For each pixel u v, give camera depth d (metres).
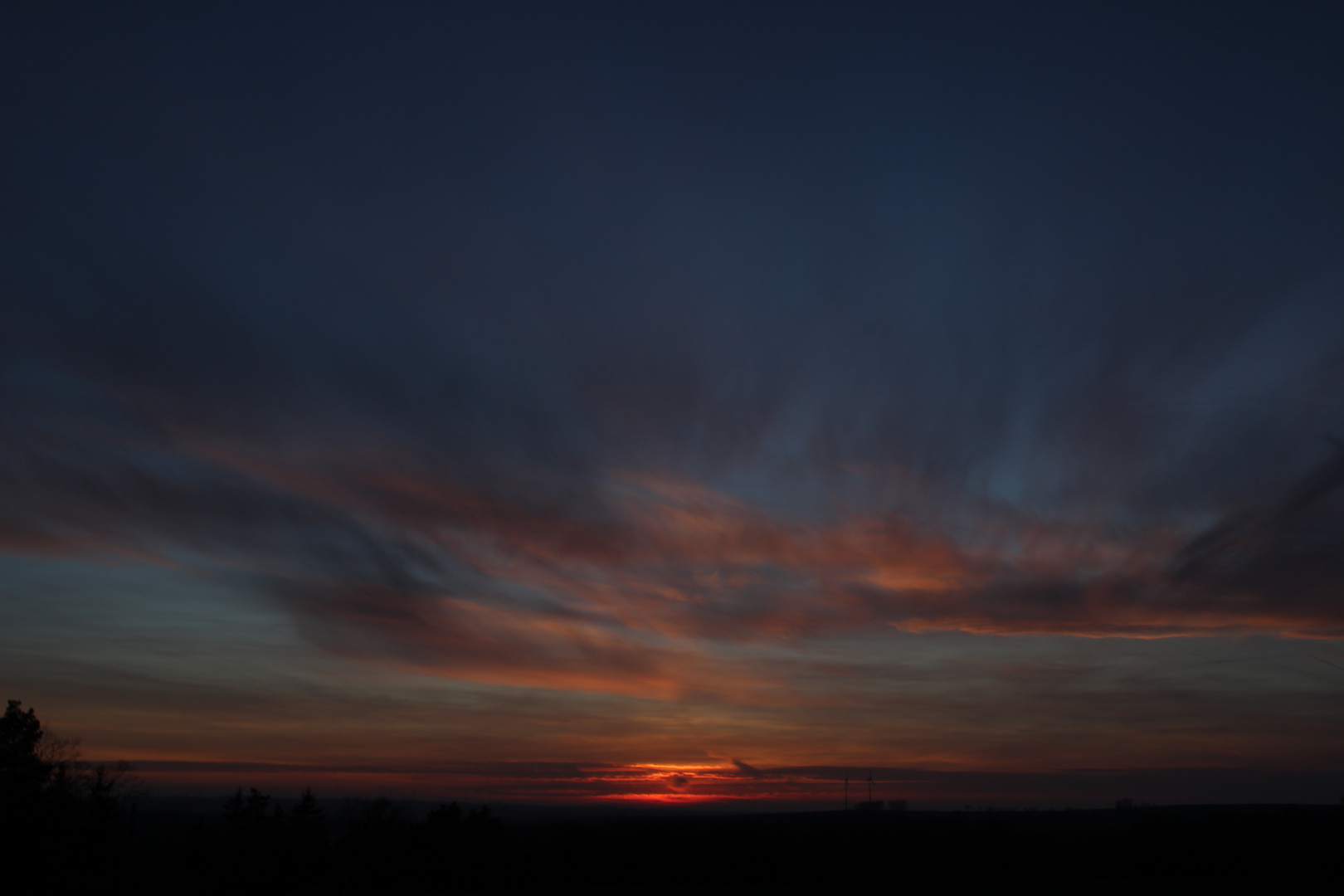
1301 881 47.78
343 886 75.06
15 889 47.06
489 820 71.88
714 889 51.56
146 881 80.88
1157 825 63.66
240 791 79.31
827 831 78.25
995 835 71.06
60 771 51.06
